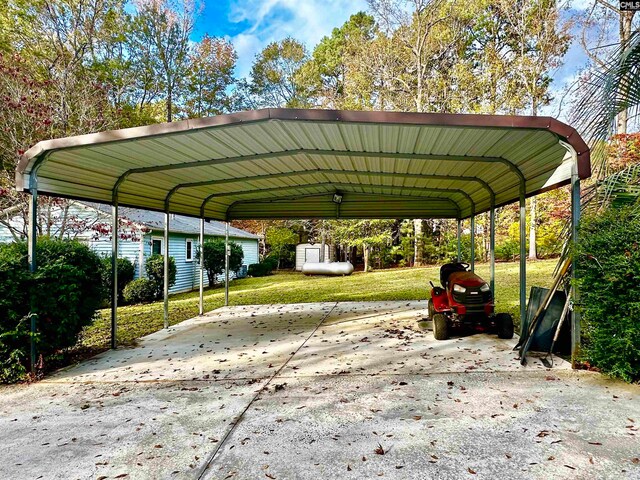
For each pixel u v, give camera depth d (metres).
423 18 15.86
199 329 6.89
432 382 3.72
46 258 4.45
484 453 2.39
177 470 2.31
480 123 3.54
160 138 3.95
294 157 5.14
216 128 3.73
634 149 6.61
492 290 6.33
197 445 2.62
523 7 14.98
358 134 4.06
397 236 20.56
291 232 23.95
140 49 18.11
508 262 16.20
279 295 11.80
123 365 4.71
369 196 9.26
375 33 18.55
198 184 6.50
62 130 9.36
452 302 5.38
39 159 4.20
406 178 6.52
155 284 11.85
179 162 4.97
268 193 8.20
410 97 17.17
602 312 3.57
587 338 3.97
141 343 5.92
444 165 5.43
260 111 3.55
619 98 4.02
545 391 3.39
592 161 4.34
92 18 12.24
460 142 4.23
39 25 11.08
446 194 8.09
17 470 2.36
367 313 7.89
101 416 3.18
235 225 26.75
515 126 3.56
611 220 3.63
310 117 3.52
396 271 17.28
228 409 3.23
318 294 11.62
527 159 4.60
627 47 3.81
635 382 3.53
